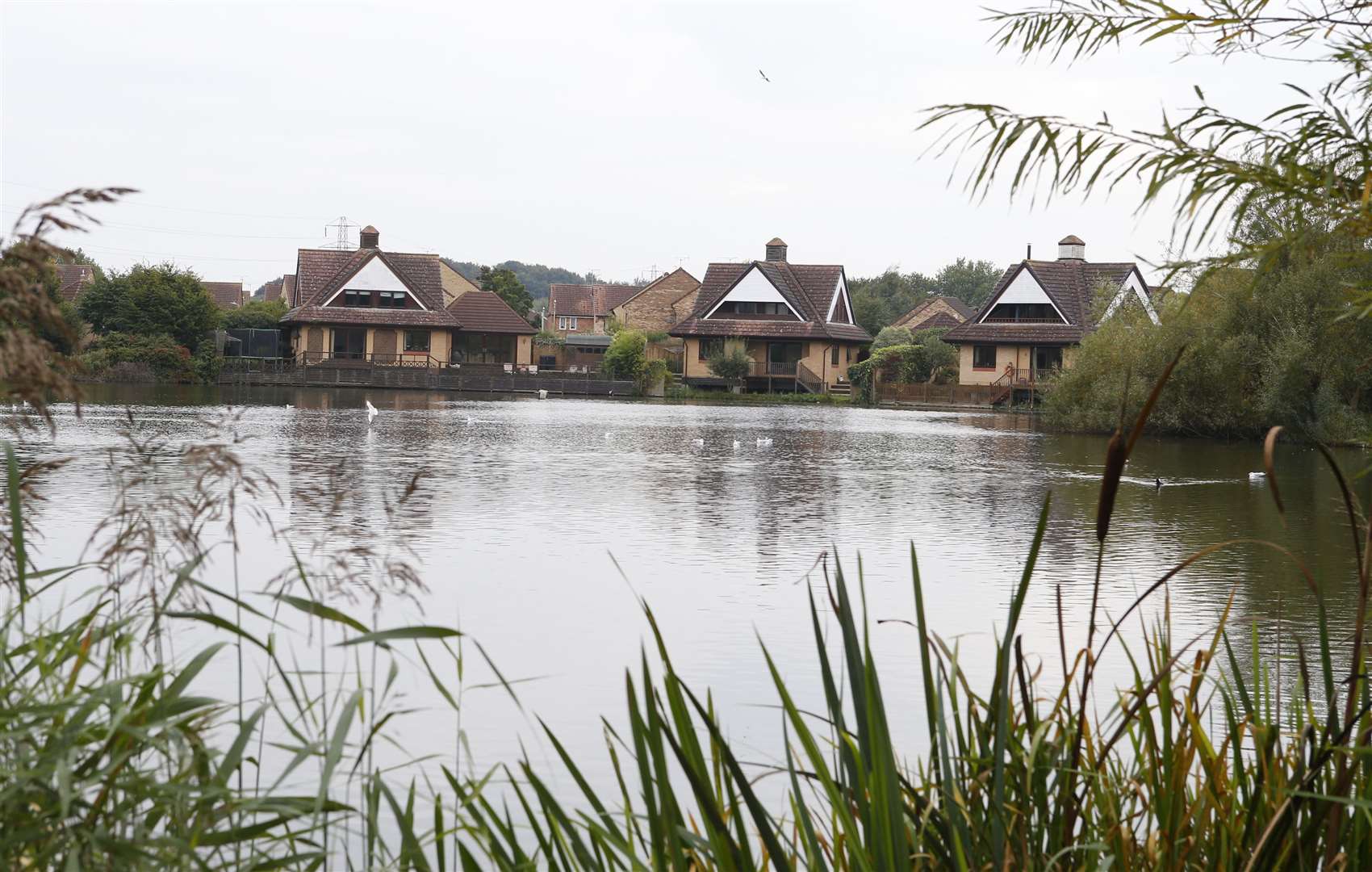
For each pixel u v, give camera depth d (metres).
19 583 2.27
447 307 66.44
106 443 18.98
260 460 18.11
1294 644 7.23
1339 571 10.04
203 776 2.11
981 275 119.81
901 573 9.80
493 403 46.06
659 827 2.13
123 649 2.46
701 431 30.69
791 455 23.45
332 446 21.70
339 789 4.27
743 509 14.03
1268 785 2.54
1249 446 28.69
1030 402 51.06
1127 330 33.66
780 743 5.25
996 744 2.14
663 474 18.38
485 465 18.86
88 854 1.87
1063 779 2.38
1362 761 2.52
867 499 15.52
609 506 13.94
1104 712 5.63
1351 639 7.39
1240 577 9.70
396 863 2.44
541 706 5.73
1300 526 13.12
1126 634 7.54
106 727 2.08
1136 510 14.72
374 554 2.59
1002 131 2.57
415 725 5.25
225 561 8.68
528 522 12.27
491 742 5.15
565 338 82.94
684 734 2.17
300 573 2.47
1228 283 29.19
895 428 35.16
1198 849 2.47
